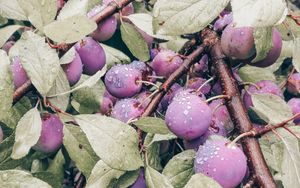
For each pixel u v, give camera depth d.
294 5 0.66
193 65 0.46
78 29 0.37
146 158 0.37
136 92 0.46
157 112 0.44
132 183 0.37
